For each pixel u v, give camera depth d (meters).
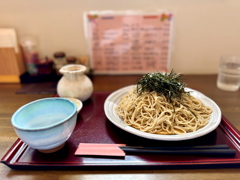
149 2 1.15
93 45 1.26
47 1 1.15
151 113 0.74
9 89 1.13
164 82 0.75
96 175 0.54
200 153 0.58
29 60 1.23
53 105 0.68
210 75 1.31
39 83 1.22
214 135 0.68
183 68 1.33
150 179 0.52
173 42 1.24
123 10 1.17
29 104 0.64
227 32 1.21
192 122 0.72
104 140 0.66
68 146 0.64
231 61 1.08
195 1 1.13
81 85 0.90
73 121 0.58
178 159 0.57
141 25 1.20
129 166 0.55
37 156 0.59
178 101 0.76
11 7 1.16
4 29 1.17
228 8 1.15
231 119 0.79
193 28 1.21
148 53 1.27
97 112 0.86
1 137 0.69
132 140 0.66
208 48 1.27
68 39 1.25
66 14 1.18
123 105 0.81
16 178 0.53
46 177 0.53
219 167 0.55
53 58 1.31
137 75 1.33
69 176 0.53
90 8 1.17
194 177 0.53
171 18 1.17
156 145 0.63
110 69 1.33
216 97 0.99
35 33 1.24
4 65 1.17
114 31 1.22
